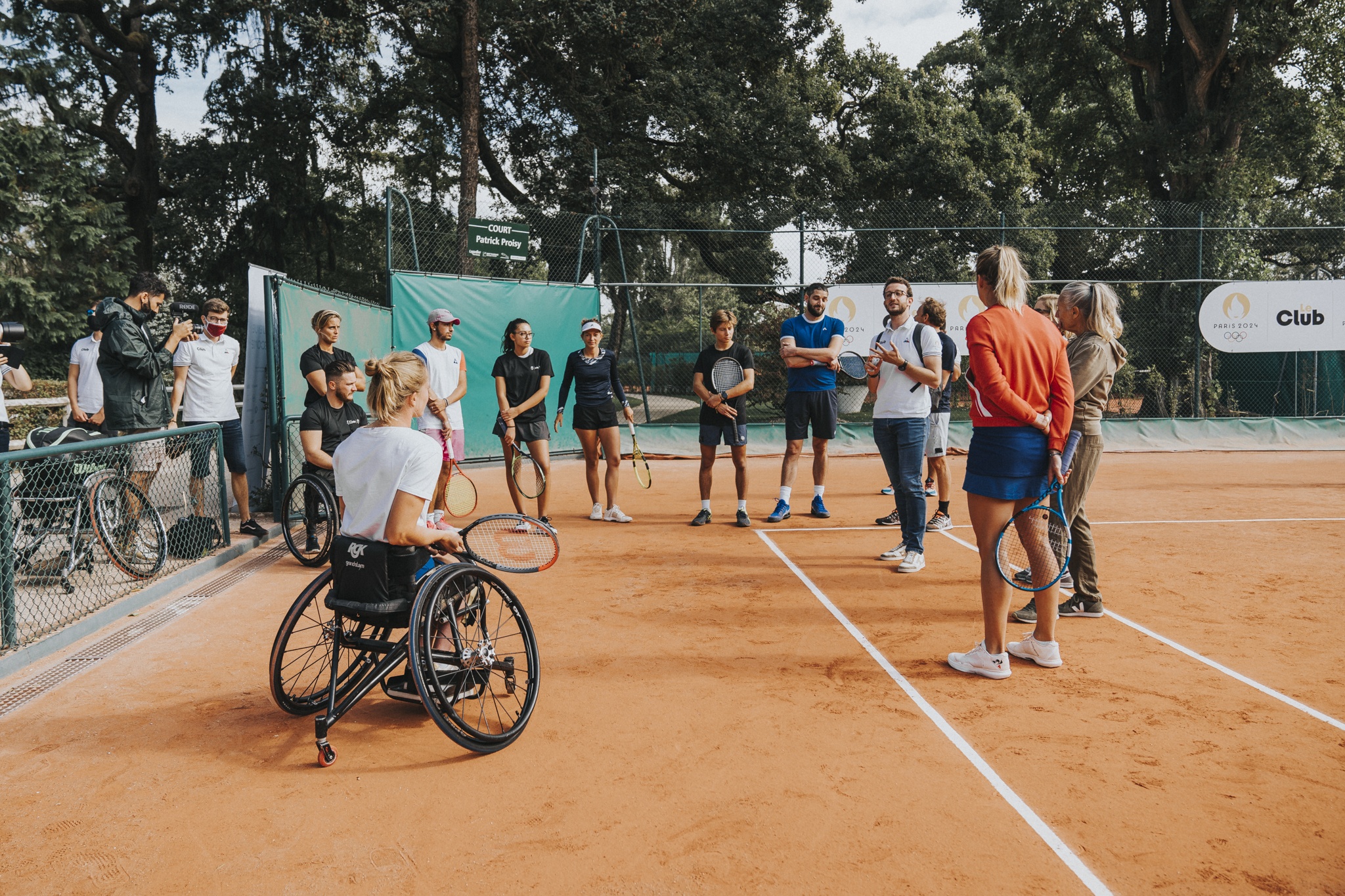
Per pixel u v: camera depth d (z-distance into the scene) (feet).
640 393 48.06
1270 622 16.67
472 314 41.06
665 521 27.99
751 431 47.42
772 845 8.98
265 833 9.32
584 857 8.80
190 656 15.21
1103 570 21.01
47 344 72.13
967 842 9.02
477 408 41.75
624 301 47.98
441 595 11.29
